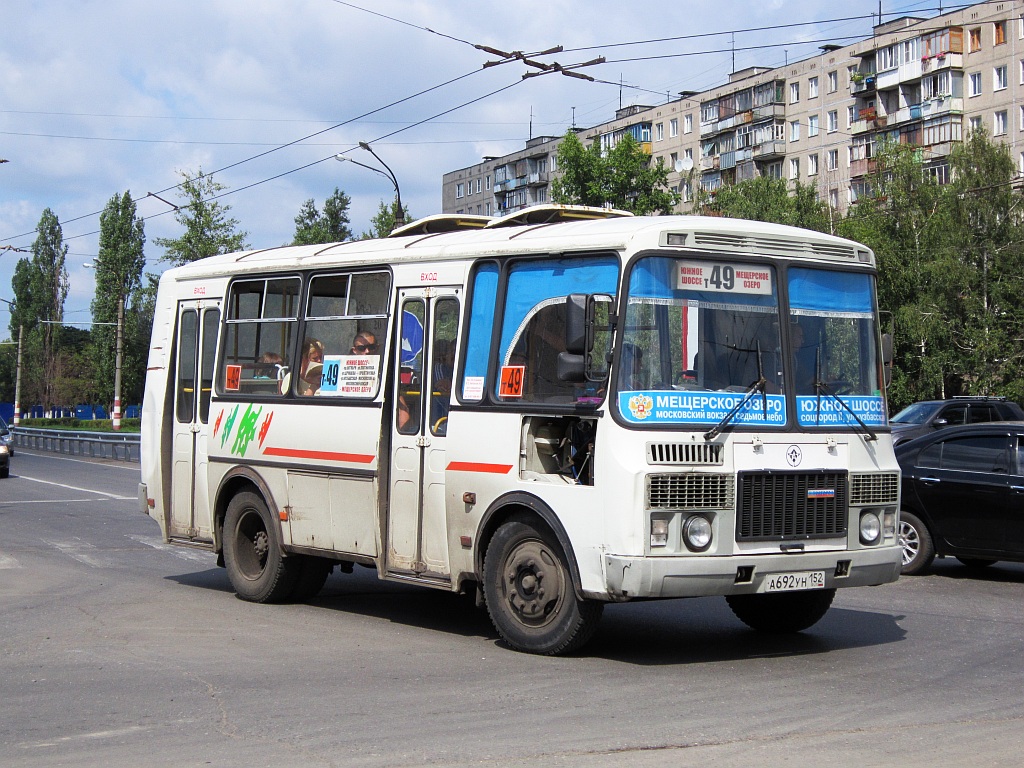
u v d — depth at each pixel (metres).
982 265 53.25
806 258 8.49
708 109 84.19
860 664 8.10
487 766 5.50
